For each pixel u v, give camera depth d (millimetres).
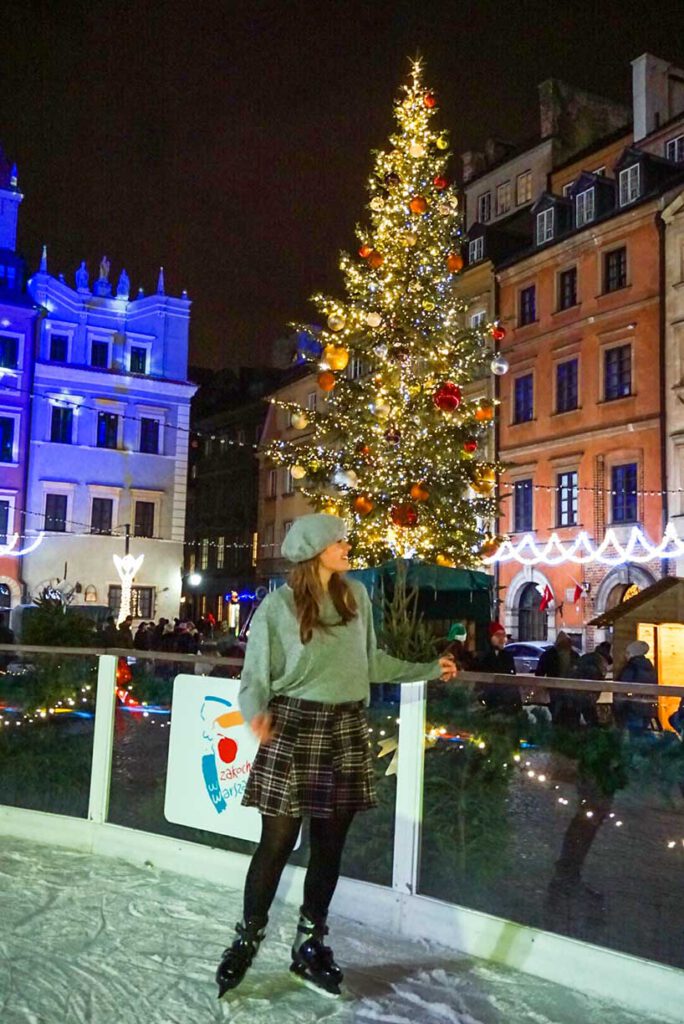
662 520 28844
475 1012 3828
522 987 4098
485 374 36031
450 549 12898
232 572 54375
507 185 41750
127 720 6133
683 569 28188
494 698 4633
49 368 40375
